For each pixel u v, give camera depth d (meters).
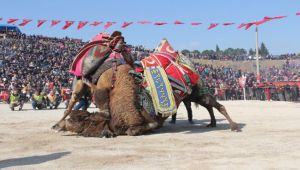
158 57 11.67
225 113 11.44
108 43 10.91
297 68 60.62
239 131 10.99
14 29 64.38
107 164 6.77
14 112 21.34
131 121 10.27
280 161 6.74
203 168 6.28
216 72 51.06
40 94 24.44
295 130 10.93
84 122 10.50
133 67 11.23
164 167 6.43
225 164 6.56
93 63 10.84
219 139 9.48
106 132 10.14
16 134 11.07
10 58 50.69
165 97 10.96
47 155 7.71
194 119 15.56
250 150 7.86
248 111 18.77
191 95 11.83
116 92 10.42
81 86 11.48
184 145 8.64
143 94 10.73
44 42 63.25
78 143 9.18
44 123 14.34
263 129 11.31
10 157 7.59
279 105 23.67
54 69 48.81
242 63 67.44
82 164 6.81
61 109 24.52
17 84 36.41
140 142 9.20
